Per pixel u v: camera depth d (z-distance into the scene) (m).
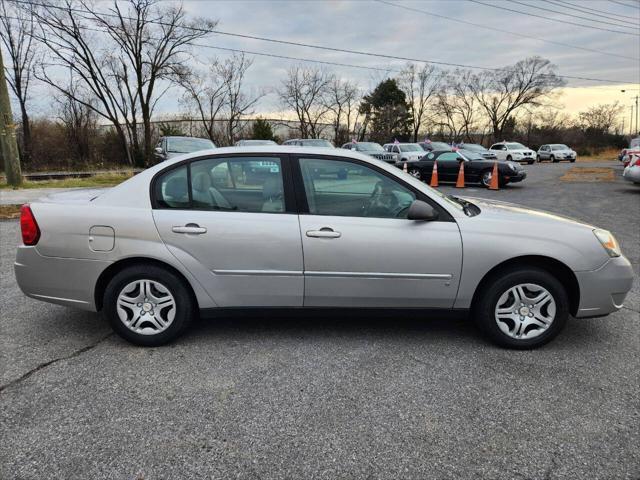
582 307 3.44
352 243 3.35
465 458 2.30
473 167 15.84
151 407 2.73
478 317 3.51
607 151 54.91
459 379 3.06
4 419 2.60
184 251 3.38
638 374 3.14
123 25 31.86
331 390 2.92
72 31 31.42
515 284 3.42
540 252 3.34
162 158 13.05
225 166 3.48
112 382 3.01
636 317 4.17
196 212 3.42
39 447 2.37
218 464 2.25
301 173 3.46
